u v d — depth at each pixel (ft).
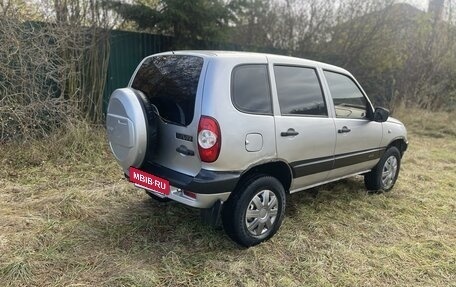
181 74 10.46
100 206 13.41
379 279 10.22
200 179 9.59
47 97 19.06
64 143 18.69
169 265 10.03
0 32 17.63
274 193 11.30
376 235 12.76
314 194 15.90
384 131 15.49
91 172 16.93
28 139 18.44
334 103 13.16
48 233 11.19
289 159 11.34
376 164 15.80
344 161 13.60
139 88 11.82
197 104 9.73
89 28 20.77
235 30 30.73
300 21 34.88
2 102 17.88
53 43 19.39
